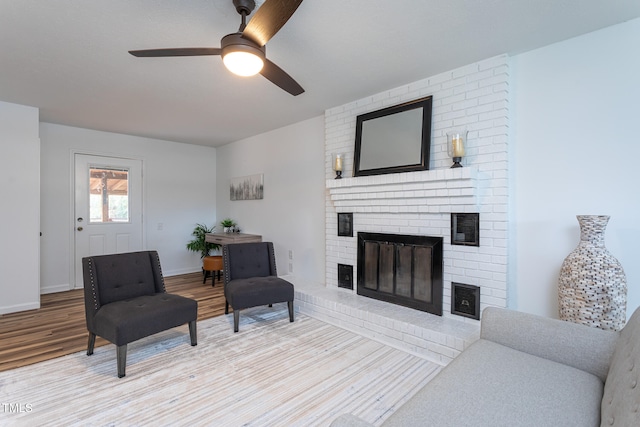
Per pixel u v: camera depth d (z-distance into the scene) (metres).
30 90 3.27
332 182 3.62
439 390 1.34
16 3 1.89
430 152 2.97
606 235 2.23
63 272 4.67
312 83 3.12
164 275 5.65
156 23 2.10
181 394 2.08
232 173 5.86
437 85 2.94
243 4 1.80
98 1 1.88
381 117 3.28
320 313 3.45
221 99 3.55
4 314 3.62
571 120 2.36
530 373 1.47
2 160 3.61
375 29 2.20
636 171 2.13
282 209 4.80
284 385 2.18
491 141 2.62
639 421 0.88
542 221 2.48
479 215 2.68
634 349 1.19
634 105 2.14
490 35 2.29
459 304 2.78
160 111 3.98
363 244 3.50
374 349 2.73
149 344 2.83
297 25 2.14
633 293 2.15
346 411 1.92
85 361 2.52
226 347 2.77
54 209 4.59
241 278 3.61
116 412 1.90
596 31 2.25
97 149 4.96
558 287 2.22
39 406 1.95
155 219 5.56
